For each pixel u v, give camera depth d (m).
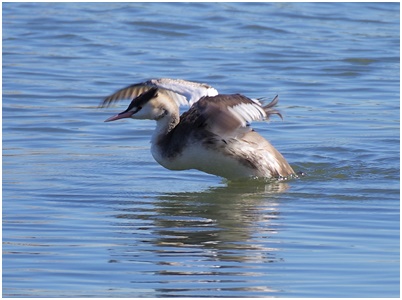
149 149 19.19
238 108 14.83
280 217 14.51
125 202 15.43
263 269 12.16
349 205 15.19
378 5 34.19
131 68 25.88
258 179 16.64
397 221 14.24
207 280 11.80
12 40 28.83
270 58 27.00
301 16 32.34
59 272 12.09
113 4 33.62
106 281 11.78
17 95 23.20
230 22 31.23
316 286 11.60
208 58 26.95
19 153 18.58
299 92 23.67
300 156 18.42
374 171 17.48
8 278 11.89
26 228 13.88
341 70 25.86
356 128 20.55
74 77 24.92
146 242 13.25
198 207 15.12
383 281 11.73
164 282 11.75
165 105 16.56
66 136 19.97
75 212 14.78
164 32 30.02
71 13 32.22
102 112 21.92
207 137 16.02
